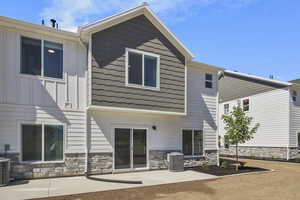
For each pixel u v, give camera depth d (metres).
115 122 10.07
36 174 8.30
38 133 8.47
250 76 20.05
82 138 9.27
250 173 10.55
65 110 8.99
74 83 9.24
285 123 17.45
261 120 19.20
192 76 12.66
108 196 6.27
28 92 8.37
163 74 10.66
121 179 8.56
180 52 11.32
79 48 9.45
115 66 9.46
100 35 9.23
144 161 10.74
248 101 20.33
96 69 9.05
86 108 9.23
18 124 8.12
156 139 11.16
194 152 12.38
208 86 13.32
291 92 17.67
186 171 10.77
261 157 18.86
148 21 10.52
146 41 10.33
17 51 8.26
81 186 7.36
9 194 6.25
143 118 10.85
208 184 8.10
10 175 7.89
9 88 8.05
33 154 8.33
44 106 8.61
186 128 12.16
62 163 8.80
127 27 9.90
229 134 12.01
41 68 8.66
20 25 8.20
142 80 10.09
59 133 8.84
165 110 10.55
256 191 7.16
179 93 11.05
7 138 7.92
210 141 13.02
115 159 9.95
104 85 9.16
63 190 6.80
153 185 7.77
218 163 13.16
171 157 10.73
